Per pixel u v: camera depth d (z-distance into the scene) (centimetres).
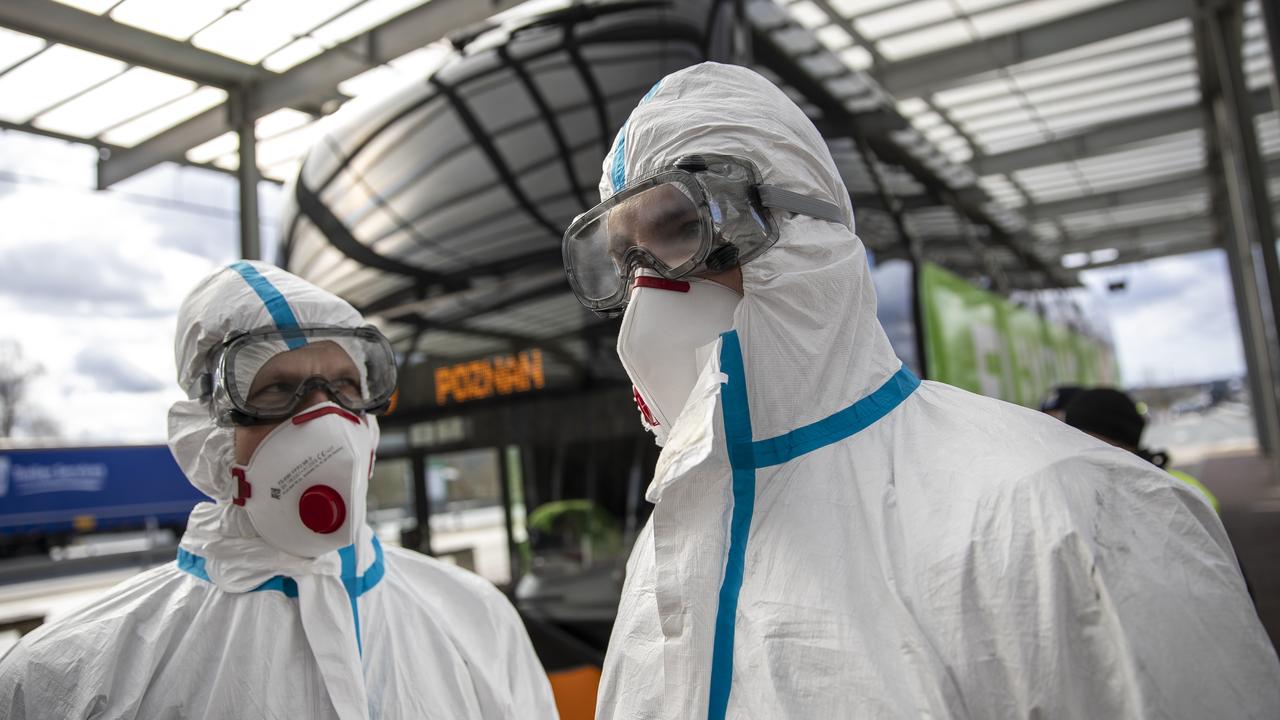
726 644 96
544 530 300
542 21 332
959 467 93
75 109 908
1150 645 77
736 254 104
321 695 146
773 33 375
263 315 153
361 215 335
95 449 1658
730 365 101
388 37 757
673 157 107
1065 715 79
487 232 313
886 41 1045
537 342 304
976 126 1393
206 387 156
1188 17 961
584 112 310
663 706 103
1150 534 83
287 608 151
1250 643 79
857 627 88
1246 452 2661
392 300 324
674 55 311
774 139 106
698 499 101
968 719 82
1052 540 82
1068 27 1013
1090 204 1912
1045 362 731
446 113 327
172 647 145
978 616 85
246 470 151
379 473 326
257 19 742
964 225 554
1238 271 2109
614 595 287
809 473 99
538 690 175
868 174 414
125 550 1780
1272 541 926
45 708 134
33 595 1443
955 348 468
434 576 181
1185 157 1692
